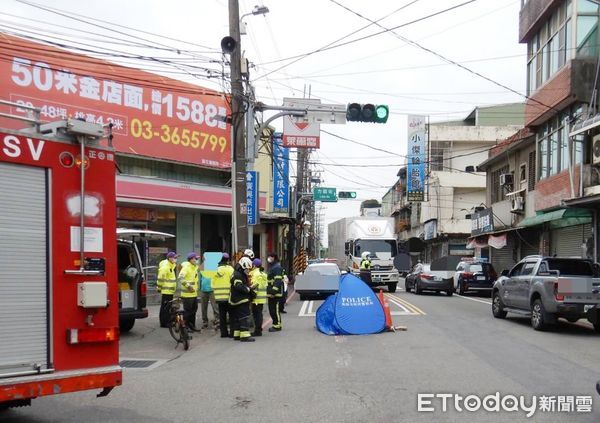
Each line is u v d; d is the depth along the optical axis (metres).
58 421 6.29
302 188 38.16
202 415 6.45
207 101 22.03
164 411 6.65
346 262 30.05
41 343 5.25
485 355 10.00
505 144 29.17
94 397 7.33
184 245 21.72
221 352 10.84
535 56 23.17
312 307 20.08
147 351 11.03
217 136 22.31
